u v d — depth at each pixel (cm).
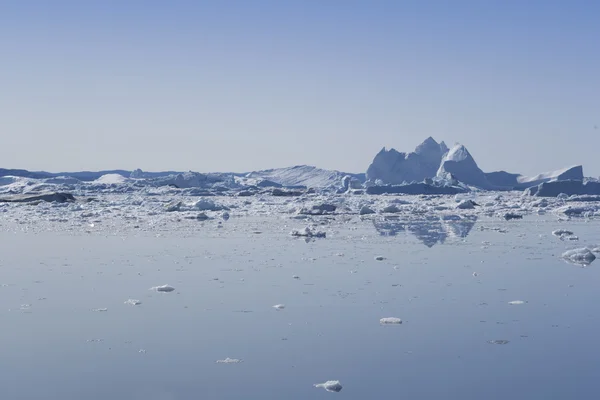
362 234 2372
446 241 2097
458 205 4444
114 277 1345
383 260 1608
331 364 768
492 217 3488
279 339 870
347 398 660
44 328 924
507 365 763
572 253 1645
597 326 932
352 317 990
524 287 1227
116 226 2730
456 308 1050
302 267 1488
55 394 672
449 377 721
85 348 829
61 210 4009
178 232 2431
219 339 870
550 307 1055
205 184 11756
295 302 1094
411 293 1170
